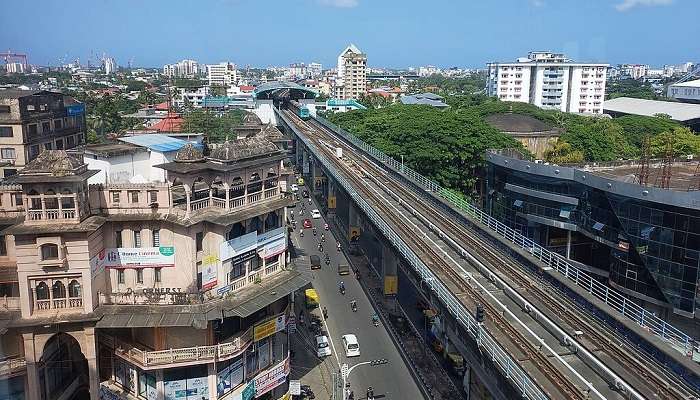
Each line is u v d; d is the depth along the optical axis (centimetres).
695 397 3306
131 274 4372
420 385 5497
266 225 4938
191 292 4316
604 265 7125
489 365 3941
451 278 5381
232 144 4544
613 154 12938
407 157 10994
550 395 3375
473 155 10975
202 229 4400
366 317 7038
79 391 4597
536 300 4775
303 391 5312
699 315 5572
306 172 15462
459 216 7212
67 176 3841
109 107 16075
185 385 4344
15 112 9281
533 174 7706
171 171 4247
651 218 5928
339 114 19112
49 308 3984
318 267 8606
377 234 7512
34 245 3875
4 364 3928
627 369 3656
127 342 4416
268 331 4766
